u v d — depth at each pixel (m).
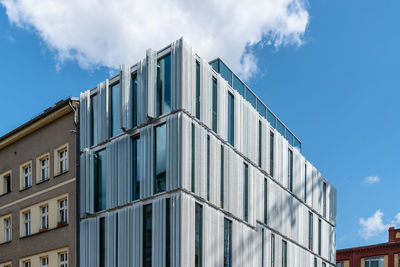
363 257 60.38
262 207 28.88
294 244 33.09
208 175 23.81
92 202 25.53
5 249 30.73
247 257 26.31
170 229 21.52
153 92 23.69
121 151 24.61
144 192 22.97
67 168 27.84
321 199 39.28
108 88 26.25
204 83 24.27
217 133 24.97
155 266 21.69
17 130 31.42
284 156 33.03
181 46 23.09
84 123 27.11
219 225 23.97
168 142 22.48
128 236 23.14
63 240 26.72
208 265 22.59
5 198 31.81
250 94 30.55
